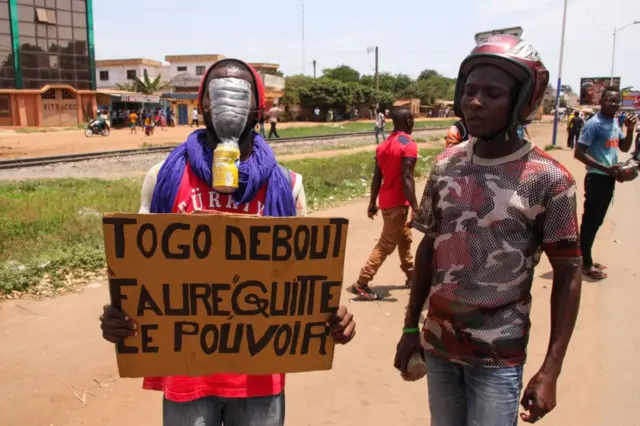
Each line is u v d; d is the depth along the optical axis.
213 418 2.20
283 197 2.23
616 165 5.58
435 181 2.35
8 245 6.92
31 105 42.75
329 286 2.09
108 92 47.84
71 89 44.34
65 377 3.93
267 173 2.19
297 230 2.01
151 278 1.99
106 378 3.93
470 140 2.32
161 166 2.22
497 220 2.12
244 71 2.23
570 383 3.87
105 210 9.40
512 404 2.19
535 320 4.89
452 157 2.31
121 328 2.00
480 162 2.20
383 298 5.49
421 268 2.49
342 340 2.14
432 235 2.40
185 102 54.59
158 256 1.98
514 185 2.11
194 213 2.01
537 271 6.25
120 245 1.95
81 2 44.81
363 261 6.80
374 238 7.98
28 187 12.65
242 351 2.11
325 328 2.13
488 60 2.08
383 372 4.03
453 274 2.22
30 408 3.53
